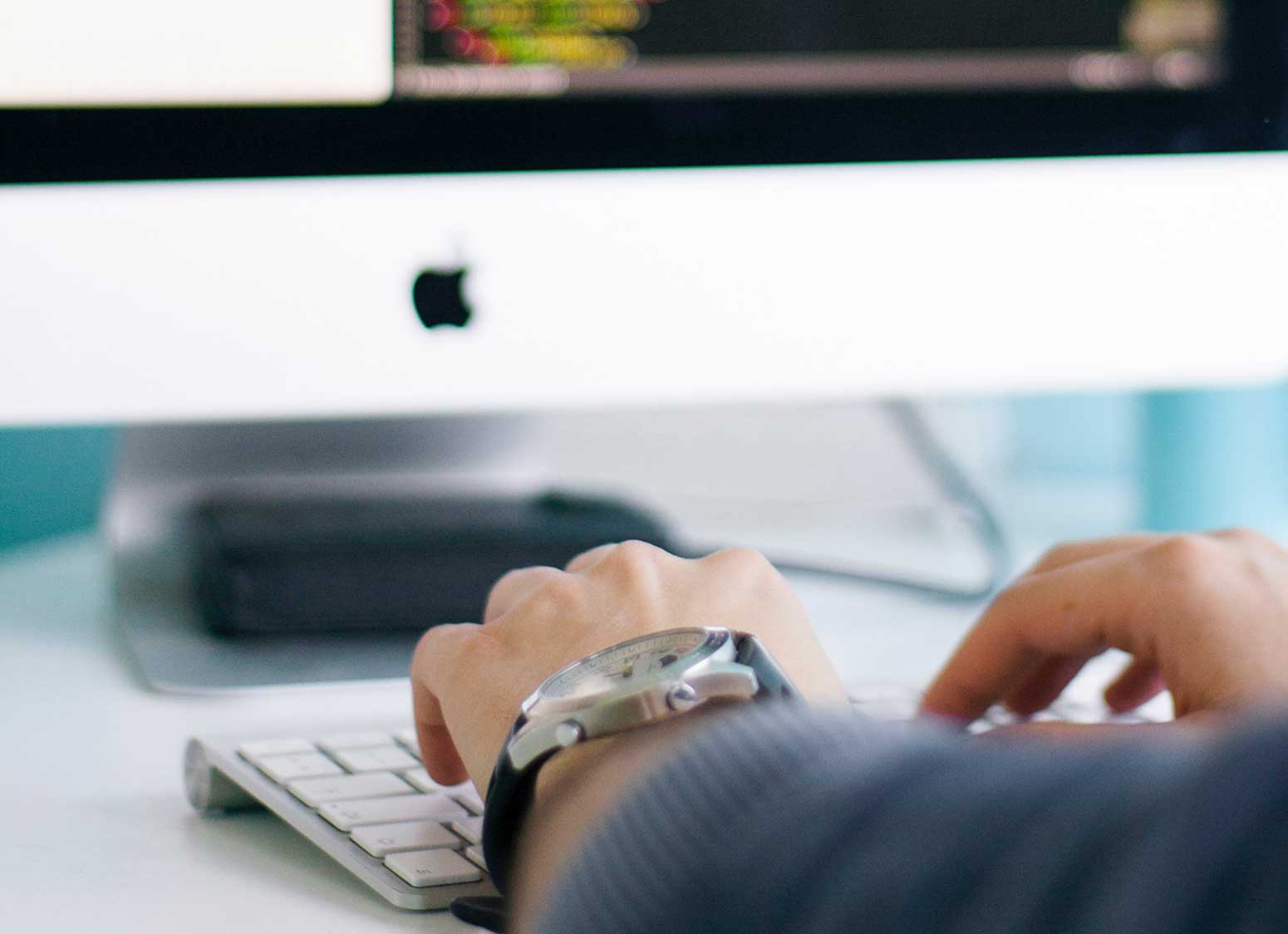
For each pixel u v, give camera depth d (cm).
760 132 73
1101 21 75
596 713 33
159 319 67
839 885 21
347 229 69
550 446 122
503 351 71
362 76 68
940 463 89
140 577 78
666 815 24
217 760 44
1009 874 20
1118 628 45
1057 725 39
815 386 75
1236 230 79
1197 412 96
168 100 66
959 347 77
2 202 65
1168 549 44
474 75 69
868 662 64
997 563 83
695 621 42
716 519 102
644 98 71
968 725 49
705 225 73
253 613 67
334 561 73
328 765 45
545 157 71
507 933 34
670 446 126
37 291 66
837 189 74
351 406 70
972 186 75
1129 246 78
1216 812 18
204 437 83
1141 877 19
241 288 68
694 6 71
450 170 70
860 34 73
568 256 72
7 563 91
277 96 67
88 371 67
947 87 74
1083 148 76
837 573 81
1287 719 19
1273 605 42
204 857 41
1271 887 18
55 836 43
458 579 72
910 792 22
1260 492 96
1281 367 81
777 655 41
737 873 22
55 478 103
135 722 55
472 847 39
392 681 60
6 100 64
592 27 70
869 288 75
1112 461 135
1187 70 77
